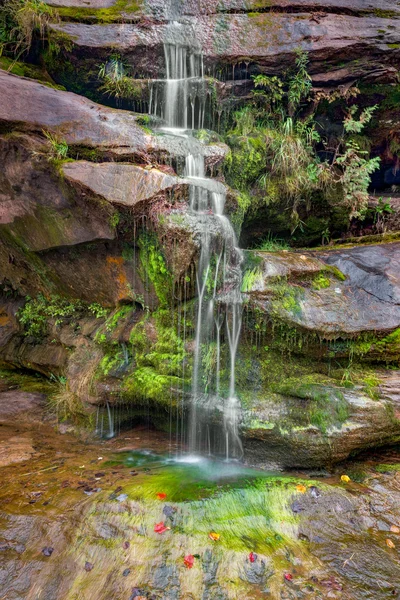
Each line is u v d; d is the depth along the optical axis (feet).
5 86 14.98
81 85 20.03
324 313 13.39
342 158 18.74
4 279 20.47
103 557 9.30
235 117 19.70
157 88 19.35
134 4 20.44
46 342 19.51
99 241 14.84
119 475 12.02
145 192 13.17
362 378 13.28
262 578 8.91
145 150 14.84
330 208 19.47
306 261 14.82
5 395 18.24
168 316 14.16
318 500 10.93
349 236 20.24
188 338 13.85
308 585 8.83
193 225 13.04
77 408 15.30
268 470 12.56
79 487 11.31
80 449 14.02
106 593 8.63
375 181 21.70
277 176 18.78
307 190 18.74
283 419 12.48
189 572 8.95
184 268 13.05
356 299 14.05
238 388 13.42
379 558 9.62
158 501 10.47
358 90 18.78
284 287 13.66
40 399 17.88
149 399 13.96
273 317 13.17
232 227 15.62
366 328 13.26
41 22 18.52
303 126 19.29
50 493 11.07
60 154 14.38
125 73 19.84
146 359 14.20
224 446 13.37
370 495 11.29
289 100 19.40
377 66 18.63
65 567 9.14
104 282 16.05
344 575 9.15
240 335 13.62
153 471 12.29
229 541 9.60
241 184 18.42
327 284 14.39
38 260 17.33
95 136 15.01
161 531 9.76
